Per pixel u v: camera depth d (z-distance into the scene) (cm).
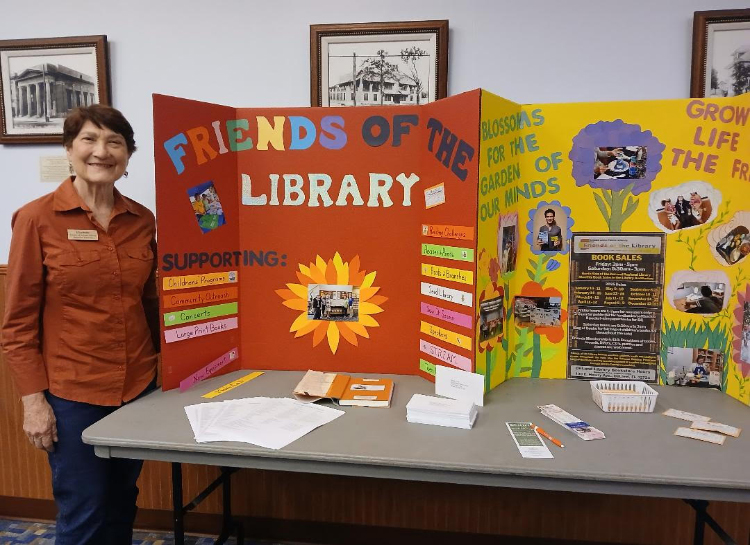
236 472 209
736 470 108
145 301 166
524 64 186
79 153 139
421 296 165
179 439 122
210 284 165
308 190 168
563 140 160
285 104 196
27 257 137
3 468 216
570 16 182
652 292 159
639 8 179
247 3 194
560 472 108
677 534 190
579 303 164
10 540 207
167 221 152
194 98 200
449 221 151
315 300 172
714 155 150
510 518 198
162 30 198
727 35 174
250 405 142
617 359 164
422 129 161
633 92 182
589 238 162
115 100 202
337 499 207
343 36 189
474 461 112
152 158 202
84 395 145
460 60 188
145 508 215
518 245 166
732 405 145
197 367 162
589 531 195
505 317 163
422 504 203
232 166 168
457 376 148
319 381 157
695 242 155
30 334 141
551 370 168
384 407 142
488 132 144
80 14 200
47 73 201
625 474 106
